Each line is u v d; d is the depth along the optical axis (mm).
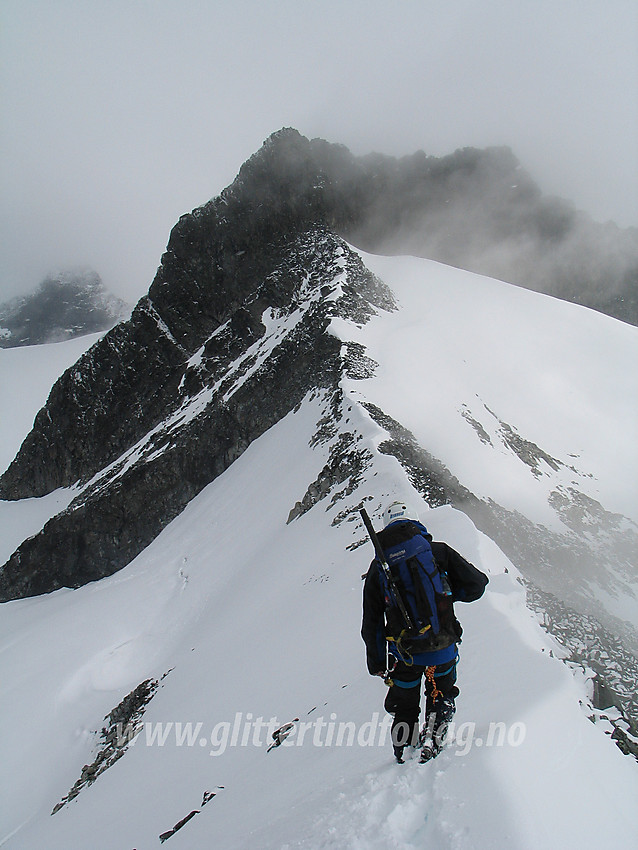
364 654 10531
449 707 4492
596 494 36781
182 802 10062
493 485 32062
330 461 30453
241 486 42906
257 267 75500
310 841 3809
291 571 22344
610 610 24594
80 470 80250
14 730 27328
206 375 66438
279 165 78688
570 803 3871
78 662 31625
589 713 5535
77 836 13031
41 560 58938
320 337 48188
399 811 3756
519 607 9539
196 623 30312
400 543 4582
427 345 49594
